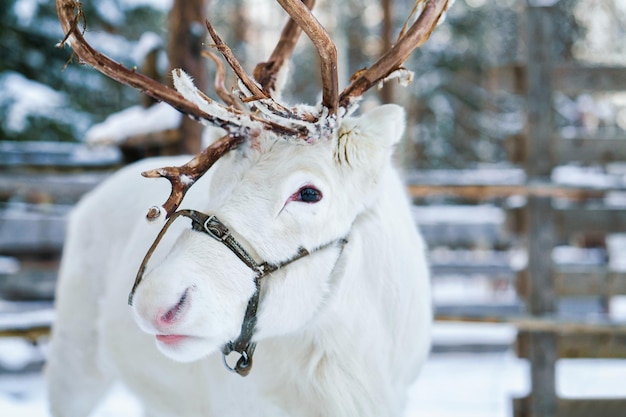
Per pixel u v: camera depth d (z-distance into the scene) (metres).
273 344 2.36
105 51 11.64
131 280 2.94
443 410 5.62
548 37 4.97
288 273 2.06
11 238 5.68
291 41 2.54
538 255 4.97
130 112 6.63
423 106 20.52
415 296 2.62
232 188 2.07
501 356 7.16
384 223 2.43
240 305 1.98
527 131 4.99
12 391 6.14
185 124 5.62
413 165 20.12
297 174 2.04
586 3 22.47
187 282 1.88
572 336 5.04
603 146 5.00
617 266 5.17
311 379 2.36
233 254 1.97
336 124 2.15
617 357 5.05
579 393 5.61
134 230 3.18
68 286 3.50
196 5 5.78
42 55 11.37
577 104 16.08
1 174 5.87
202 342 1.94
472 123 20.73
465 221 5.84
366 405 2.38
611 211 5.00
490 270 6.48
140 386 3.03
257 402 2.42
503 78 5.05
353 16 20.16
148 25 12.56
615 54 22.33
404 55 2.23
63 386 3.55
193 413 2.80
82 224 3.57
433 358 7.17
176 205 2.06
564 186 4.86
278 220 2.03
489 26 21.45
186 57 5.74
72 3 2.07
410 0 19.64
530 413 4.98
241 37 20.94
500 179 5.00
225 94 2.46
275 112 2.04
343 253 2.21
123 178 3.55
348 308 2.32
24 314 4.86
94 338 3.44
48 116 10.84
